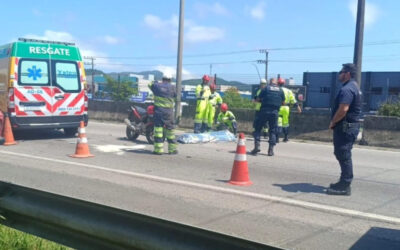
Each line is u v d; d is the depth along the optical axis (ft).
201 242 9.66
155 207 19.58
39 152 34.63
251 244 8.94
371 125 44.93
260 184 24.73
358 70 47.65
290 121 50.72
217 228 16.88
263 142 45.68
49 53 41.06
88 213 11.64
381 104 49.60
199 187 23.54
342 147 22.52
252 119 55.01
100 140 42.93
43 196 12.57
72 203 11.93
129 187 23.27
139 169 28.27
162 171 27.76
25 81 39.52
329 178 26.86
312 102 134.21
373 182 26.20
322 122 48.42
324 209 19.94
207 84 47.98
